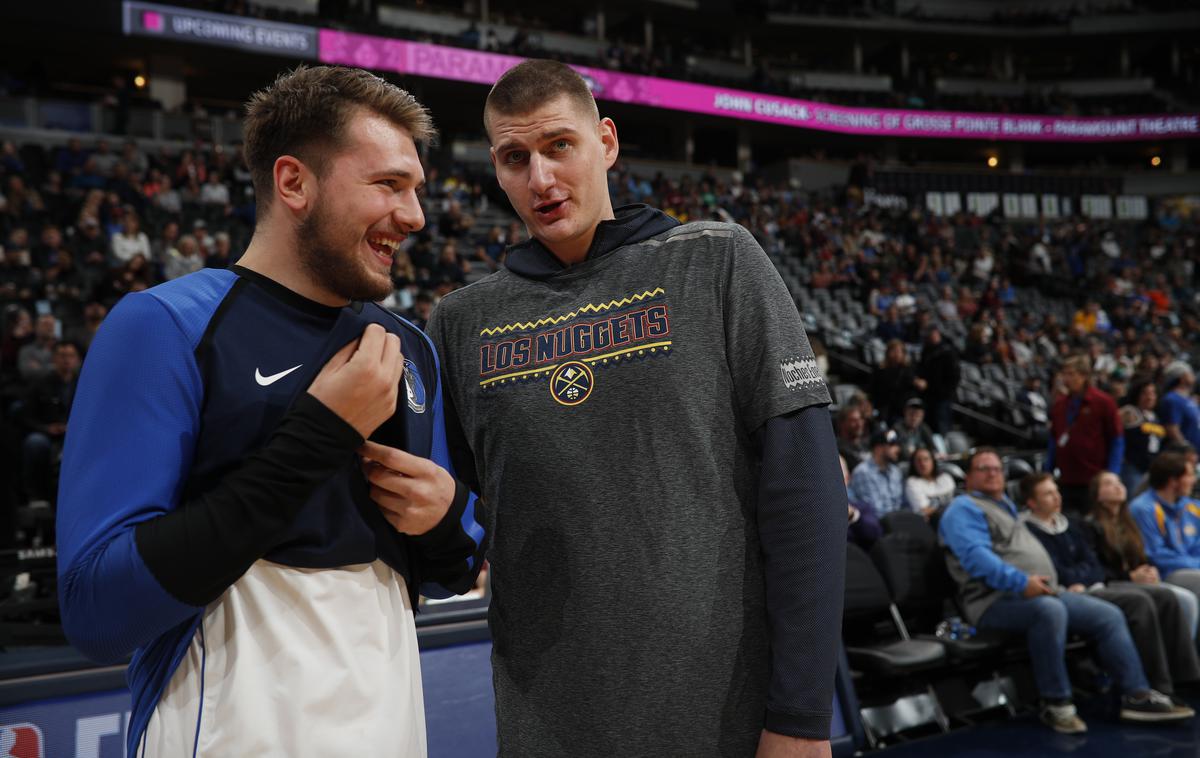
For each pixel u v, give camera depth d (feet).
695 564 3.62
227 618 2.80
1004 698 12.68
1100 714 12.20
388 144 3.00
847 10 72.95
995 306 43.52
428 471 3.08
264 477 2.60
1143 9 75.31
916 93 72.79
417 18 58.34
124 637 2.58
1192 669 12.75
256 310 2.98
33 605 8.02
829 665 3.38
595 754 3.60
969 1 79.15
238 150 38.88
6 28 44.11
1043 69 81.15
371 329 2.85
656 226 4.16
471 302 4.29
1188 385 21.65
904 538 13.48
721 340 3.82
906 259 49.80
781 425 3.59
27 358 18.83
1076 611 12.23
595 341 3.88
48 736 6.07
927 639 12.18
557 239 4.00
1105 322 45.44
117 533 2.56
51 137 39.55
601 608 3.65
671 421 3.73
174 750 2.74
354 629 2.93
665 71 61.52
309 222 2.98
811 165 65.77
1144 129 71.92
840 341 35.35
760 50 77.20
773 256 45.78
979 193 67.67
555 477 3.78
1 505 12.85
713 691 3.56
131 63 50.57
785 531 3.49
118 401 2.68
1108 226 67.10
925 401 27.55
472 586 3.62
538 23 65.41
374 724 2.86
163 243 29.07
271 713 2.73
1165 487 15.14
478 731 7.78
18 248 25.40
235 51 47.98
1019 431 29.73
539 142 3.89
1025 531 12.88
